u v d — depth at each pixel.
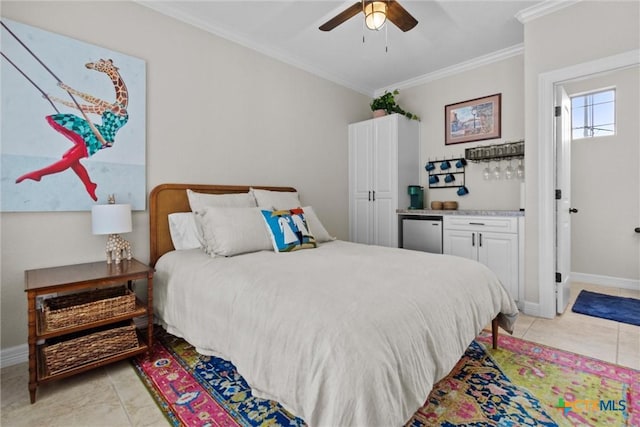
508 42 3.16
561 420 1.38
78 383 1.70
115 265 2.06
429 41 3.13
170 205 2.54
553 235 2.62
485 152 3.48
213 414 1.44
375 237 3.99
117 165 2.30
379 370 0.98
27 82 1.94
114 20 2.29
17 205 1.91
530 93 2.67
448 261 1.92
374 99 4.50
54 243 2.06
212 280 1.75
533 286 2.71
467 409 1.46
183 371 1.81
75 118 2.11
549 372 1.78
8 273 1.91
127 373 1.79
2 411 1.48
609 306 2.89
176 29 2.62
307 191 3.72
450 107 3.85
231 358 1.48
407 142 3.93
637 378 1.71
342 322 1.10
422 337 1.20
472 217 3.16
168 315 2.06
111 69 2.26
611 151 3.64
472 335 1.54
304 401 1.07
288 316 1.24
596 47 2.34
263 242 2.30
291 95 3.51
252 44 3.11
